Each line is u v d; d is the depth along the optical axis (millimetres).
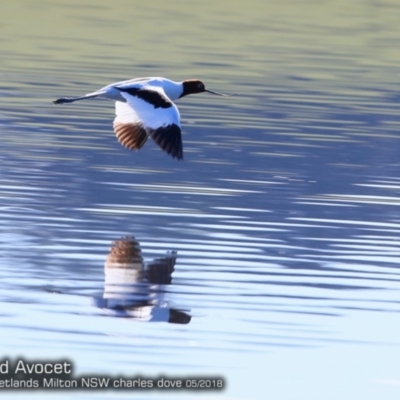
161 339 14156
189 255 17344
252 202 20484
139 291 15766
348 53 42188
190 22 47344
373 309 15430
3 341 13883
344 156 24609
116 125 16812
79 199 20250
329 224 19328
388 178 22812
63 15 47000
